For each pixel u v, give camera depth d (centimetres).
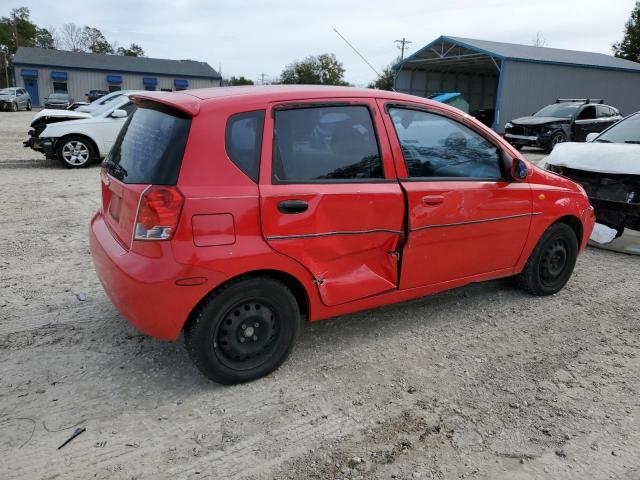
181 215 277
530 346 382
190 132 286
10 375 323
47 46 8931
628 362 363
